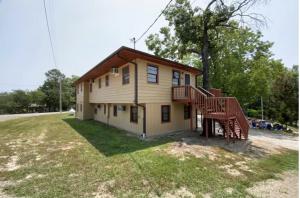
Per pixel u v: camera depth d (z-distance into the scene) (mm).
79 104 21922
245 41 21359
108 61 10828
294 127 21531
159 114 11250
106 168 5344
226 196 4004
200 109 10180
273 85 20375
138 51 9008
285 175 5512
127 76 11000
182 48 16078
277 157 7562
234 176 5102
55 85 53438
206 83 12125
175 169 5348
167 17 12844
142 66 10289
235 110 9695
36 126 14711
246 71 21031
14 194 3930
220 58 20906
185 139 9789
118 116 13750
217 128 14547
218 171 5395
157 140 9328
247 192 4254
